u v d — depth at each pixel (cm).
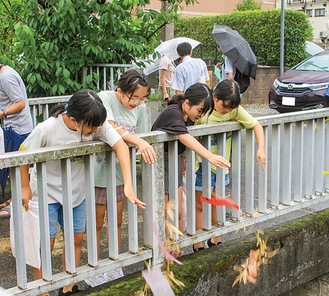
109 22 621
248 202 347
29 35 577
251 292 342
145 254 293
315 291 409
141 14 661
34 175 283
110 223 280
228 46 807
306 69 1127
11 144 454
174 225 309
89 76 632
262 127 335
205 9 2630
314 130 381
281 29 1405
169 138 296
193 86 302
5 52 654
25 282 248
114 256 282
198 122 339
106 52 636
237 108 324
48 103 539
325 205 481
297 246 371
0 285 318
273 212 359
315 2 3041
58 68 614
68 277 262
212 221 362
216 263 317
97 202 327
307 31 1566
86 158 264
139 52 660
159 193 295
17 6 629
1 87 446
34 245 275
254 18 1588
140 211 446
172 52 977
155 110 934
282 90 1075
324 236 393
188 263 311
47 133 268
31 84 623
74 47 640
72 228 262
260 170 349
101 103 251
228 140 350
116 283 286
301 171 376
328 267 402
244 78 820
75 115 248
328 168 402
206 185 320
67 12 604
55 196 285
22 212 251
